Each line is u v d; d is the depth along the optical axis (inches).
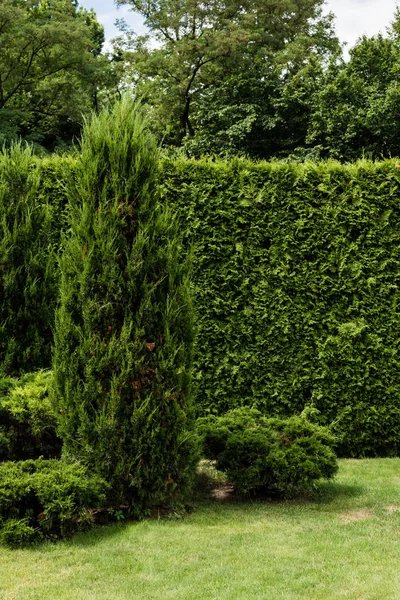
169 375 193.0
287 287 302.8
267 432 227.5
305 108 807.1
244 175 303.0
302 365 302.4
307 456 213.8
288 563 153.7
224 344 299.1
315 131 764.0
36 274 229.8
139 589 138.3
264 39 932.6
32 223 232.8
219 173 302.0
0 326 222.7
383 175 310.2
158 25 960.3
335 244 305.6
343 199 306.8
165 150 390.6
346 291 306.3
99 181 195.5
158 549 163.3
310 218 305.9
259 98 842.2
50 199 294.5
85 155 199.2
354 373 304.3
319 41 975.0
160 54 932.0
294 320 302.7
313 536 174.9
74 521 172.4
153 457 188.4
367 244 308.0
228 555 159.5
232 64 903.7
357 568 150.1
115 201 192.4
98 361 185.3
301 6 991.6
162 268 197.3
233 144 806.5
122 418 187.0
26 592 136.6
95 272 190.1
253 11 965.8
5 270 225.1
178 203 298.5
